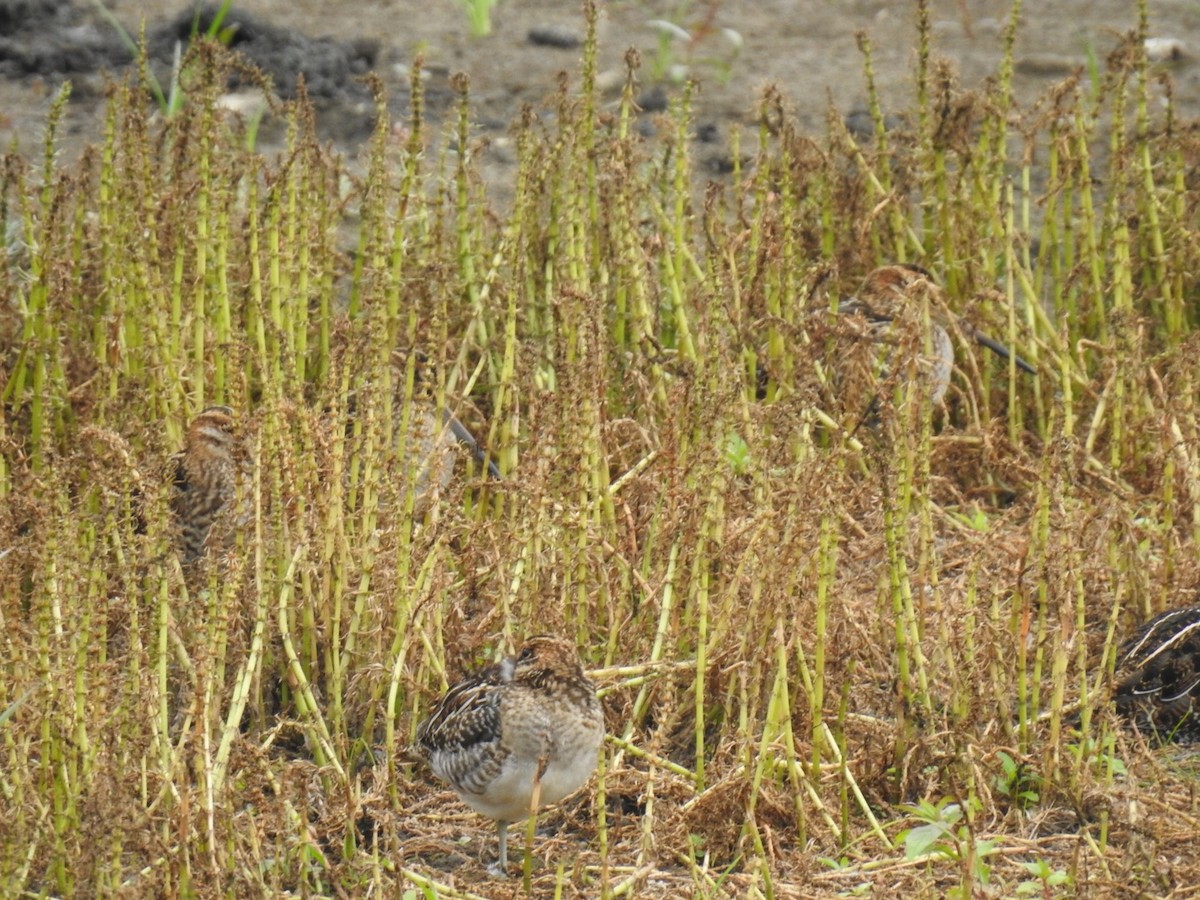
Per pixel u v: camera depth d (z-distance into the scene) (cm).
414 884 941
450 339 1348
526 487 1093
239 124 1535
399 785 1034
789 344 1298
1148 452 1349
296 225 1338
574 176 1363
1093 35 2186
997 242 1523
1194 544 1215
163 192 1358
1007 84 1525
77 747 912
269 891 874
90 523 1020
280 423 1073
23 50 2039
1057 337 1438
